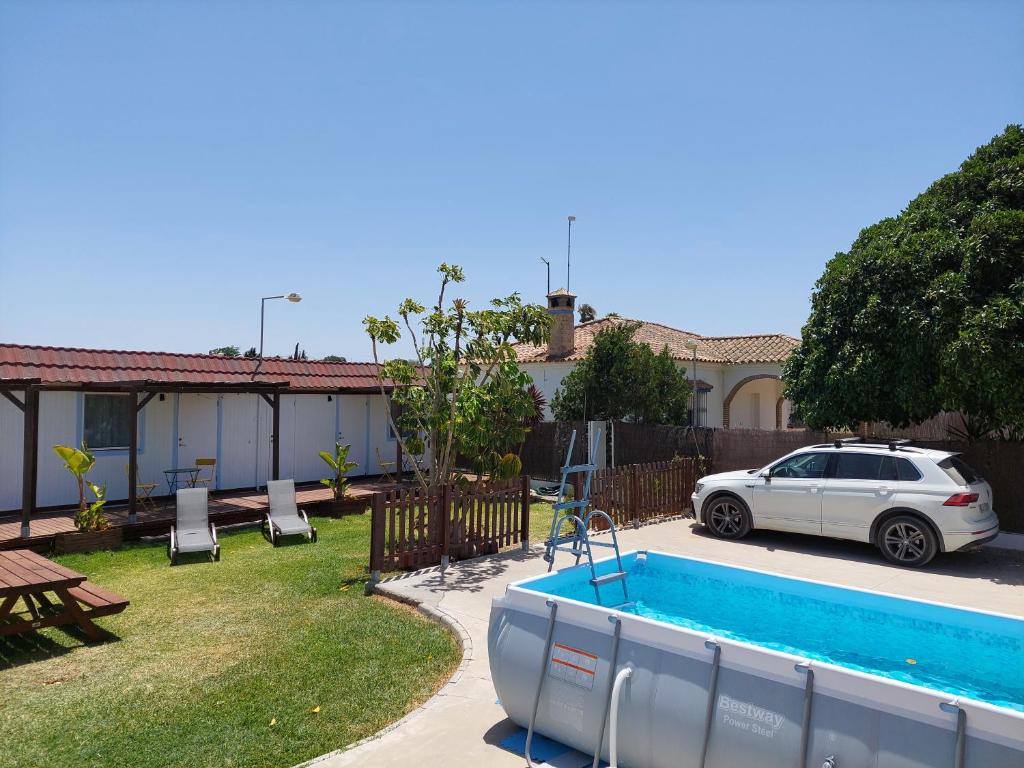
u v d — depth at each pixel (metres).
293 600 8.48
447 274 12.03
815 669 3.57
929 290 10.78
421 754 4.65
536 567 9.86
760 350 26.70
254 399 17.22
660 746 4.04
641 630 4.27
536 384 24.62
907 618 5.21
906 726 3.29
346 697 5.69
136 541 12.15
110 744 4.94
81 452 11.82
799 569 10.05
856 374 11.73
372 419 19.83
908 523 10.15
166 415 15.63
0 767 4.62
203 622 7.67
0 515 13.21
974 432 13.00
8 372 12.80
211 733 5.09
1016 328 9.74
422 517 9.84
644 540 12.05
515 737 4.89
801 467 11.48
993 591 8.94
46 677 6.20
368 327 12.11
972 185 11.70
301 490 16.69
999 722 3.07
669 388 20.27
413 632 7.23
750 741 3.68
